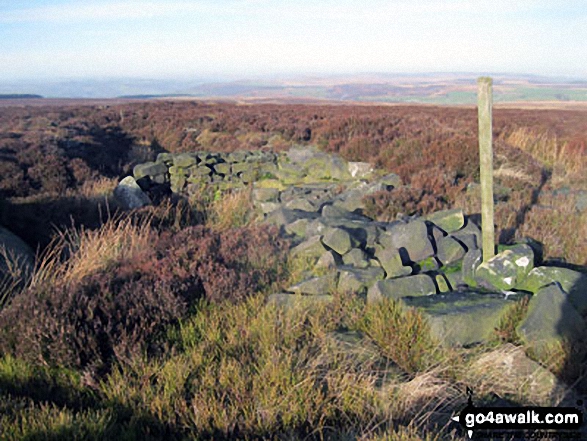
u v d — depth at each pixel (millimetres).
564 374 3523
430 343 3967
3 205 7238
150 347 3891
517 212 7297
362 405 3186
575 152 12492
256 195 10109
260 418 3047
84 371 3494
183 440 2863
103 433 2822
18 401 3121
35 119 20484
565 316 4000
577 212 7500
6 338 3820
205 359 3689
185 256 5414
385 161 10562
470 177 9703
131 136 17938
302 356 3742
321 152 11289
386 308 4410
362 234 6215
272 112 21922
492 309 4215
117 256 5812
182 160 10922
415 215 7359
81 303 4082
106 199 8398
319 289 5020
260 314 4395
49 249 6332
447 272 5309
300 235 7055
